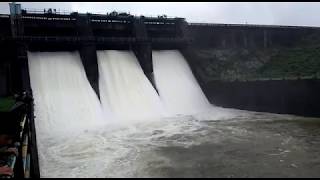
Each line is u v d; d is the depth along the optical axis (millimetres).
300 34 63875
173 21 55812
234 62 56094
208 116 43438
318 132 34062
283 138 31875
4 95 38906
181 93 49156
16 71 41188
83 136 33188
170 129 35906
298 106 42625
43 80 41250
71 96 40688
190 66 53906
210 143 30344
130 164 25172
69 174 23375
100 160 26109
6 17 43031
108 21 50125
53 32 46625
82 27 46562
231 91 49219
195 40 55781
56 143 30875
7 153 18531
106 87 44188
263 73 53406
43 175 23203
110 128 36375
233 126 37188
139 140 31609
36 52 44781
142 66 49250
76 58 46000
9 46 41656
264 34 61562
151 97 45531
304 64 52094
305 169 23844
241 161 25594
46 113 37719
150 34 54031
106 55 48188
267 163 25094
